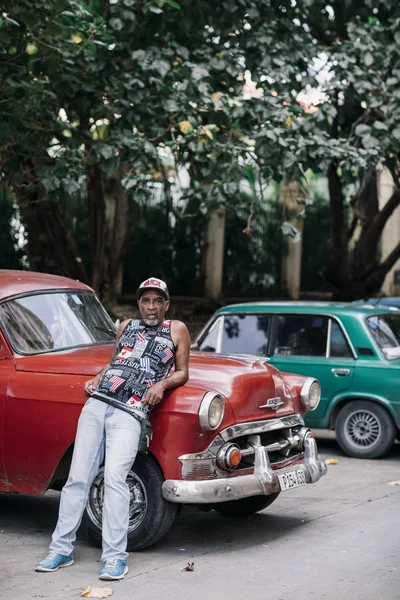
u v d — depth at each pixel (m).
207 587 5.37
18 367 6.50
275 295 20.36
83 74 10.68
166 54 10.68
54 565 5.70
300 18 13.55
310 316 10.19
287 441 6.60
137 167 10.59
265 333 10.35
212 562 5.89
